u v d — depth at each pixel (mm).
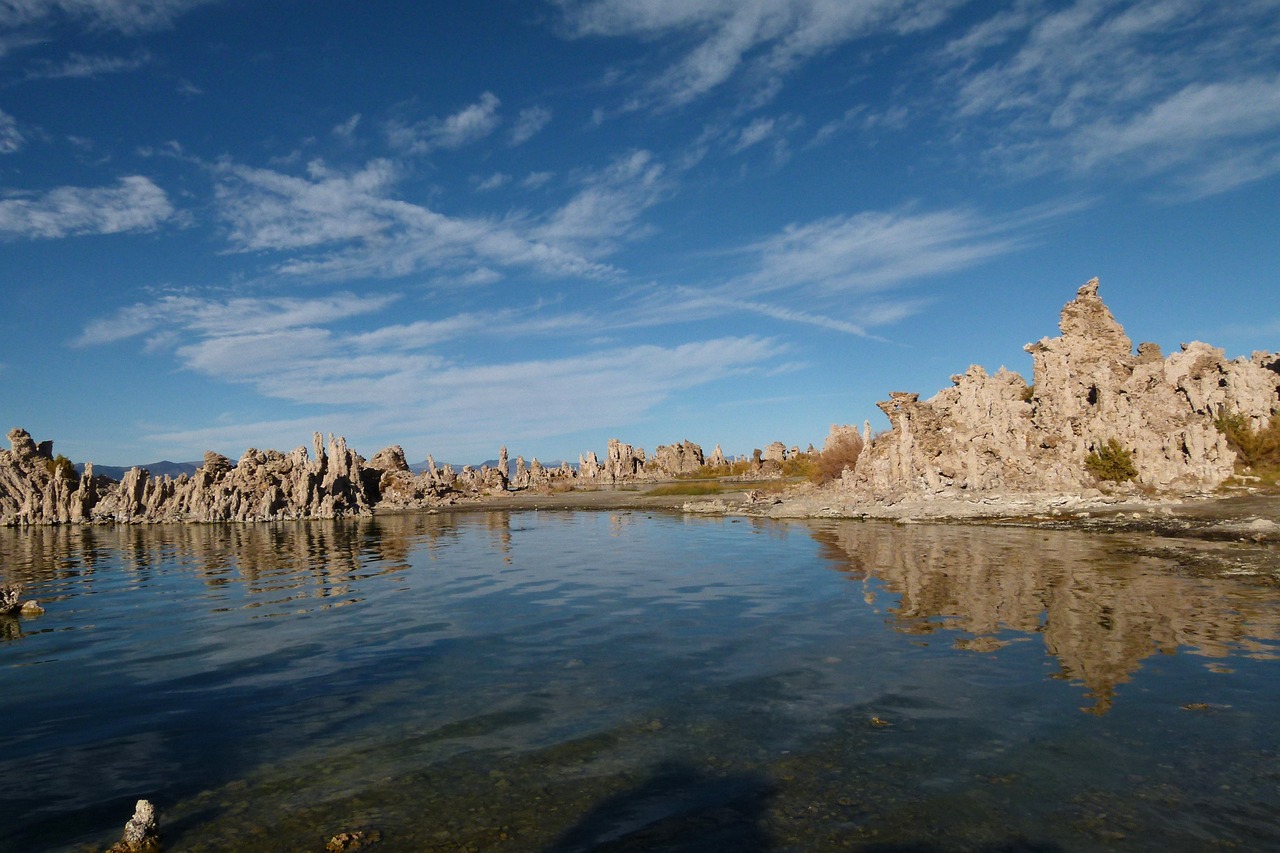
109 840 10352
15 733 14773
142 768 12852
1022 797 11062
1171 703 14781
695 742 13406
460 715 15117
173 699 16812
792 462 152500
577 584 32188
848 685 16469
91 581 39125
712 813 10789
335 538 65875
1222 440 55219
